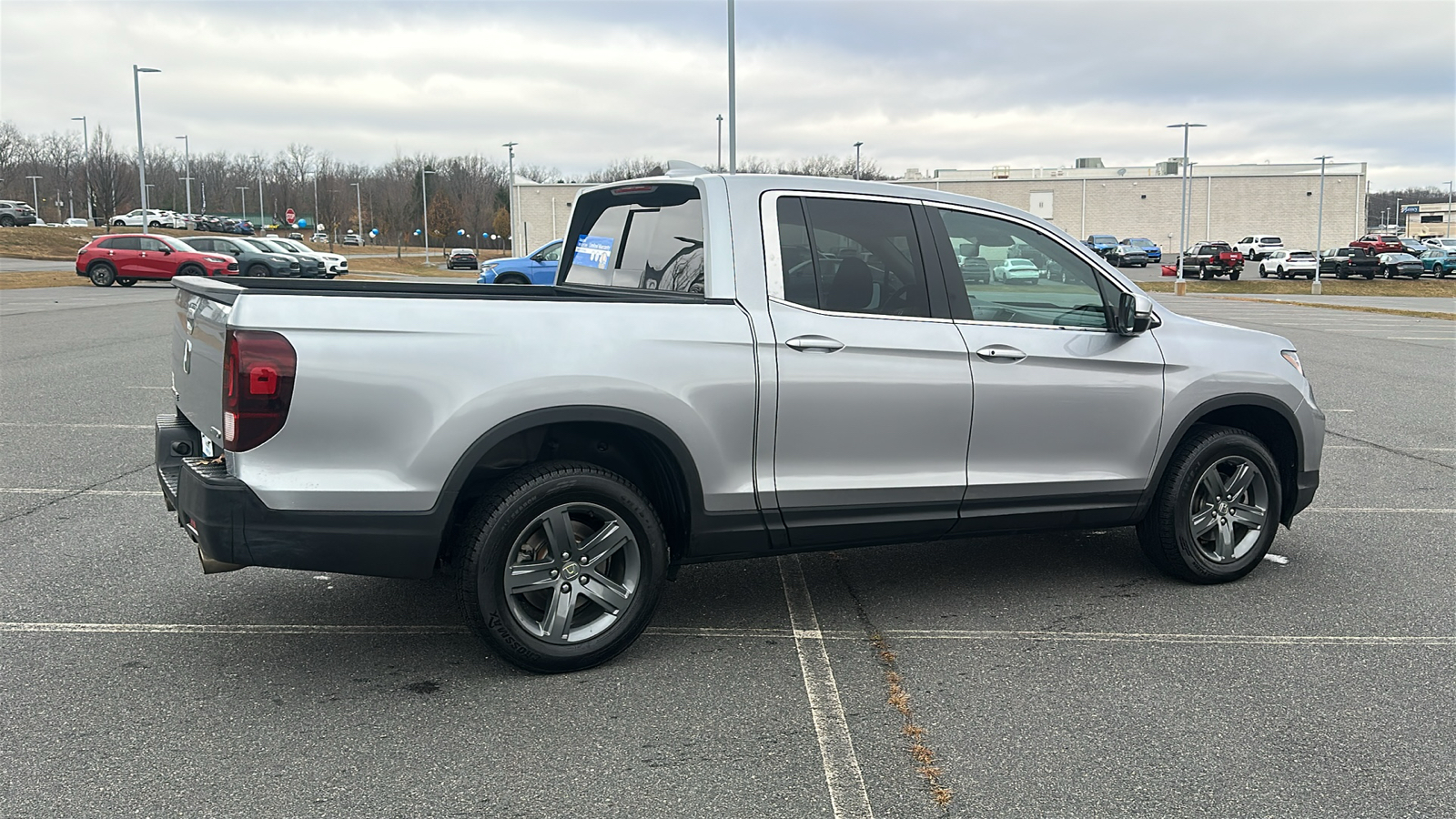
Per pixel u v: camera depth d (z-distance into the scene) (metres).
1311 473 5.23
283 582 4.95
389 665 3.99
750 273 4.09
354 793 3.04
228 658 4.04
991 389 4.39
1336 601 4.80
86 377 11.82
